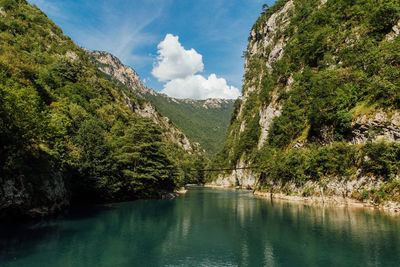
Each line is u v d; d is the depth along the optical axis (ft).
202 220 101.35
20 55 214.90
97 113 260.21
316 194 148.66
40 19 416.05
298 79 240.12
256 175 274.36
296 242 67.46
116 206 139.03
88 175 134.00
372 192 118.01
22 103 89.45
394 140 117.29
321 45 232.73
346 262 51.37
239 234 77.82
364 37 185.26
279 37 395.96
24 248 58.49
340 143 141.18
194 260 54.19
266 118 293.02
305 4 360.48
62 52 385.09
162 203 159.33
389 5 174.70
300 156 167.94
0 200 77.00
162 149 212.02
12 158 80.38
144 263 51.75
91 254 56.65
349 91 151.64
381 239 67.36
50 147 113.19
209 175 512.63
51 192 102.63
